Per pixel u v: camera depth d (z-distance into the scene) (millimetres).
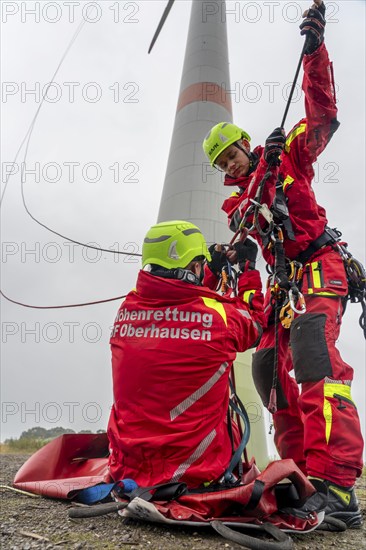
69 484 2967
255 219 2768
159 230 2600
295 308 2633
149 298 2428
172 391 2209
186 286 2373
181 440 2139
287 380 3137
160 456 2158
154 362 2229
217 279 2975
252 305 2623
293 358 2656
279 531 1861
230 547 1826
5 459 7699
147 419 2211
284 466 2002
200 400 2221
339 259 2906
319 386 2510
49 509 2535
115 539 1901
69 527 2098
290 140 3061
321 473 2369
